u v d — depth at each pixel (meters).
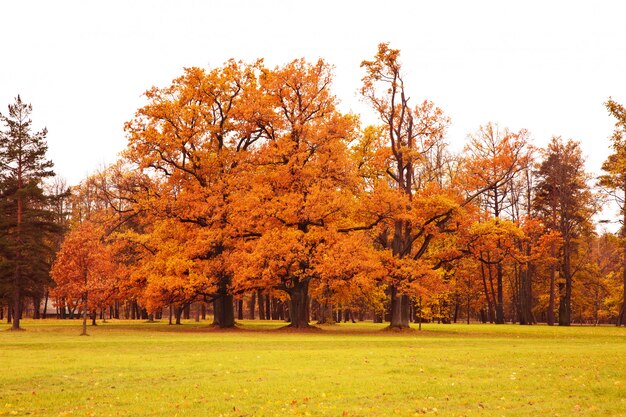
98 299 41.06
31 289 51.25
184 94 49.09
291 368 19.75
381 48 47.66
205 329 46.38
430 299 49.53
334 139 45.69
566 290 61.84
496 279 74.94
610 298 67.00
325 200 43.25
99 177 69.88
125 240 52.03
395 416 12.83
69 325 53.97
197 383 16.88
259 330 44.97
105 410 13.61
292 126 46.84
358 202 46.53
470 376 17.97
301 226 45.28
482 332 43.28
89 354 24.78
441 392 15.45
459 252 47.94
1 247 47.72
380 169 51.34
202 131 49.16
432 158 64.62
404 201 44.78
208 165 48.62
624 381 16.47
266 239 42.06
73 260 39.69
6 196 51.12
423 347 29.05
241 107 46.88
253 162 47.69
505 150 51.34
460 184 53.09
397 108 49.25
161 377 17.94
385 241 51.59
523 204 68.62
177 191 51.97
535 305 77.50
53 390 16.03
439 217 47.16
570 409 13.26
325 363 21.09
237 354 24.41
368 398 14.78
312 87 47.38
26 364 20.72
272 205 43.56
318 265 41.41
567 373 18.25
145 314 88.88
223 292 48.22
